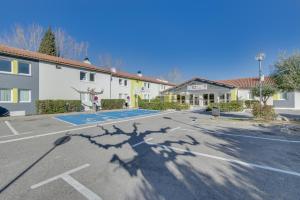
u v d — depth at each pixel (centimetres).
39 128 1150
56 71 2125
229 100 3092
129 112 2364
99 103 2603
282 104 2908
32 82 1905
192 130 1138
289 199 382
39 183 439
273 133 1045
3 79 1695
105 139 881
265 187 430
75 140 855
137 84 3497
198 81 3362
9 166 538
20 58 1816
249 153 682
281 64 1406
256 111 1585
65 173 495
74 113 2023
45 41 3381
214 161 596
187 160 602
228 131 1107
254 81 3394
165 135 988
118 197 385
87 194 394
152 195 394
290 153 684
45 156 628
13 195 386
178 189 418
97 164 561
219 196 391
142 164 564
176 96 3609
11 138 884
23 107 1828
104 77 2772
